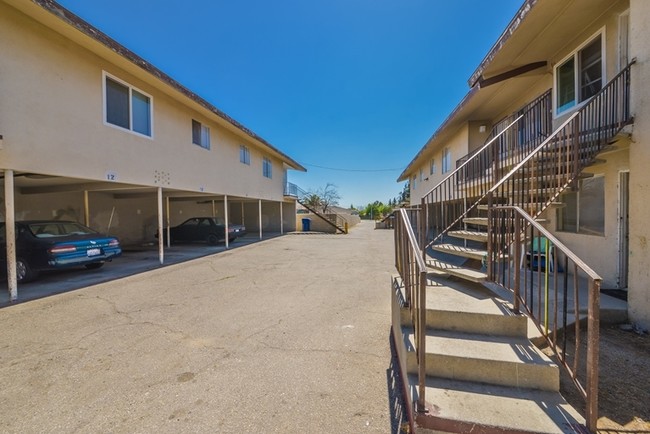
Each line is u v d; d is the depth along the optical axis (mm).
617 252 5133
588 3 4871
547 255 2641
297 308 5051
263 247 13680
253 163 16250
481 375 2465
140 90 8203
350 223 32969
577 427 1992
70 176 6312
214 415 2406
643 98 3842
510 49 6137
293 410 2467
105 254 7668
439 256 4902
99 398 2631
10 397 2650
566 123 4406
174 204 16969
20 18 5398
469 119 10203
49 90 5891
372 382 2863
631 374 2852
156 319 4539
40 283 6785
